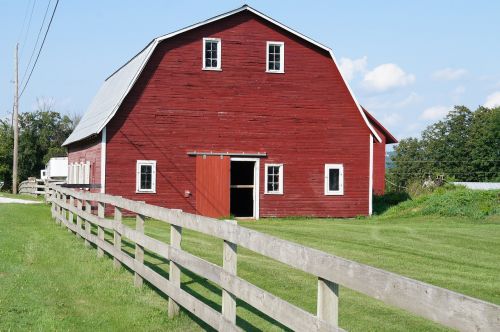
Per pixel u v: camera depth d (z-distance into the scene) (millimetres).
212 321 6875
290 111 28031
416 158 81875
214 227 6738
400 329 8031
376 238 18562
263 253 5465
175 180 26766
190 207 26906
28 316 8539
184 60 26906
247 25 27562
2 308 8906
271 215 27781
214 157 27203
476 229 21203
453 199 26281
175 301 8398
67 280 11078
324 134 28391
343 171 28562
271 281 10836
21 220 22359
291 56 28047
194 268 7445
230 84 27406
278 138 27906
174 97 26797
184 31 26797
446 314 3201
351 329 8031
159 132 26625
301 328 4770
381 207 30172
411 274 11984
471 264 13438
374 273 3814
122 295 9852
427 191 34406
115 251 11938
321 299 4477
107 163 26000
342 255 14617
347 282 4102
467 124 77625
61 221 20625
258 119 27688
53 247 15141
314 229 21828
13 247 14883
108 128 26078
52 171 43781
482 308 2969
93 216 14227
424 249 15953
